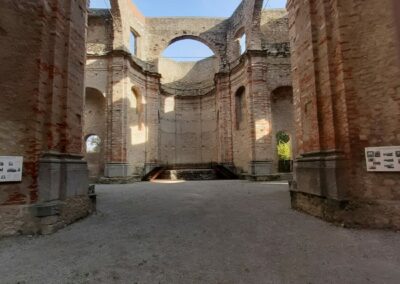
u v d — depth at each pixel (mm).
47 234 5113
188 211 7266
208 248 4258
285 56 17562
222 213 6957
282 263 3596
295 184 7516
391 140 5262
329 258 3748
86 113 19109
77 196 6359
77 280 3145
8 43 5242
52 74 5723
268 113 17016
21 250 4223
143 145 19984
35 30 5527
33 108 5348
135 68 19281
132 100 19406
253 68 17188
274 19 19266
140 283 3057
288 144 22828
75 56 6609
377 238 4637
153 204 8398
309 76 6770
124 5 18016
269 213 6871
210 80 25938
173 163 25094
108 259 3816
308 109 6855
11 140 5094
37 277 3232
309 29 6742
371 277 3119
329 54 6098
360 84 5621
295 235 4902
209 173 20078
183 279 3148
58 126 5906
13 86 5207
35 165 5258
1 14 5223
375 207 5312
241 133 19469
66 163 5914
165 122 24969
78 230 5418
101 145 18656
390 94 5328
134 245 4441
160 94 24500
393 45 5363
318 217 6234
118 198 9703
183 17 22234
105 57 17828
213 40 22047
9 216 5000
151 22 21922
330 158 5863
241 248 4234
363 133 5535
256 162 16734
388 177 5246
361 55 5656
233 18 20812
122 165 16875
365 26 5672
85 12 7285
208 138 25438
